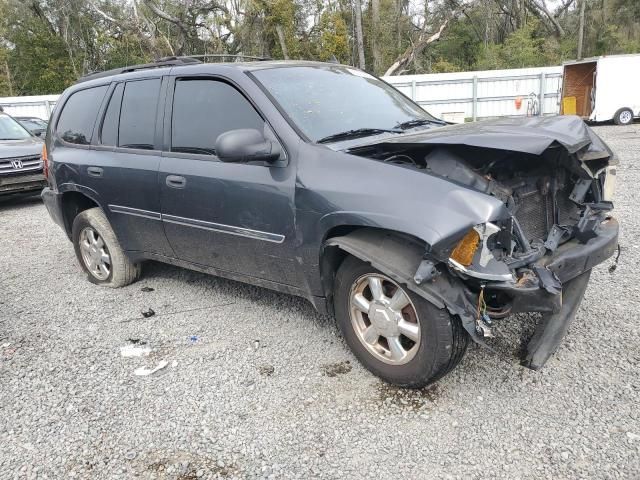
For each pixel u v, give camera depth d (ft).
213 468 8.57
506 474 8.08
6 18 131.13
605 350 11.23
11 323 14.53
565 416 9.26
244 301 14.96
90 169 15.51
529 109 72.54
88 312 14.96
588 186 11.60
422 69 126.93
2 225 27.91
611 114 64.34
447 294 8.98
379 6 125.08
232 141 10.35
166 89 13.78
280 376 11.05
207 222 12.65
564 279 10.14
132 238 15.24
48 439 9.50
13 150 31.63
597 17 134.10
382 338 10.57
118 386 11.05
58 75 131.03
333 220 10.05
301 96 12.23
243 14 107.45
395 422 9.38
